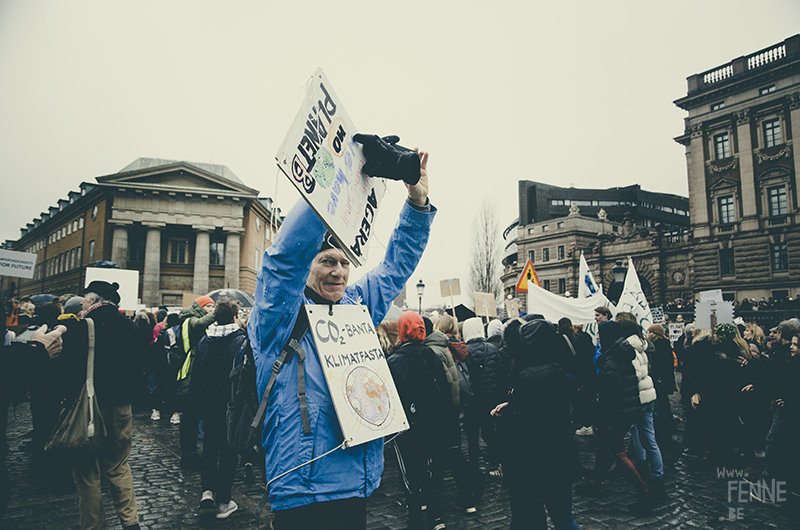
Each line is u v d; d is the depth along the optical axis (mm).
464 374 4734
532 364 2867
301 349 1606
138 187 35531
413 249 2014
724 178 33875
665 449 5621
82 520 3076
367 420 1635
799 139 30250
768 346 7660
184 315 6031
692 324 8430
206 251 36562
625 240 44562
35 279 53469
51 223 49688
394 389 1843
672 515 4195
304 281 1558
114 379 3223
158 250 35875
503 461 2859
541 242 56812
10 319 7863
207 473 4074
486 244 39094
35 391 4922
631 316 5008
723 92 33938
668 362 6336
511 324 3082
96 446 3027
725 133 34094
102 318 3287
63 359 3088
